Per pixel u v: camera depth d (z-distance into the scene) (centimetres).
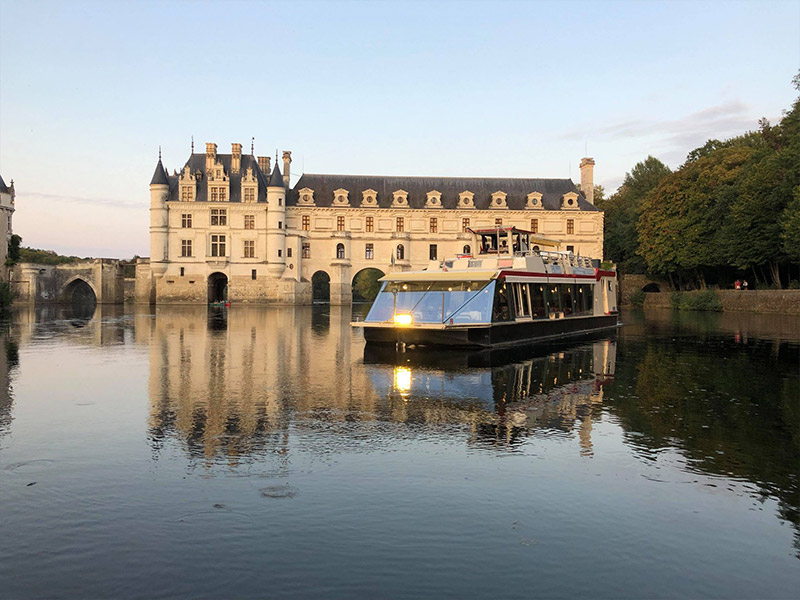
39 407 1329
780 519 752
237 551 663
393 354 2344
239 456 970
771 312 5959
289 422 1190
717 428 1161
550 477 884
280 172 8788
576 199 9481
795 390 1563
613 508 778
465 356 2261
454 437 1085
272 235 8712
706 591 595
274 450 1002
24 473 891
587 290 3538
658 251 7856
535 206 9375
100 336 3222
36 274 8775
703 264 7462
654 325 4181
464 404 1366
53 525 720
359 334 3366
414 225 9275
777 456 984
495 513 761
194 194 8750
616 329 3756
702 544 688
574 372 1861
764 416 1261
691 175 7681
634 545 684
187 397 1439
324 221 9150
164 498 798
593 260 3747
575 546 681
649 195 8581
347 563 639
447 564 641
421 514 754
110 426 1158
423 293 2631
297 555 655
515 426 1168
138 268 8838
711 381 1702
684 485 859
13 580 605
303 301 8950
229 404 1358
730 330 3681
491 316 2520
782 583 610
